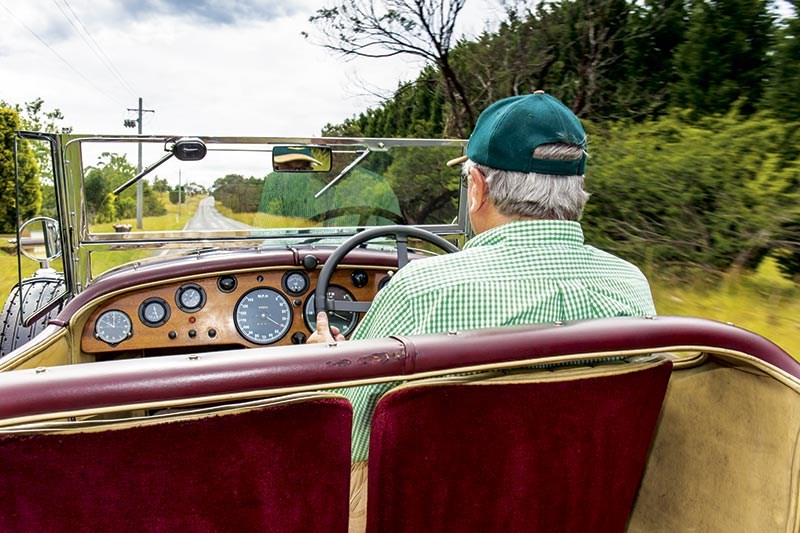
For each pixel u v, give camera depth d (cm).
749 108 562
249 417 92
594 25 755
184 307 237
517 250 120
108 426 86
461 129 862
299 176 261
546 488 116
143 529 94
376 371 97
